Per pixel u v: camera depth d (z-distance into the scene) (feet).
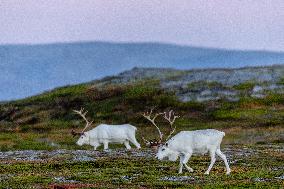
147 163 405.39
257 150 491.31
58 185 300.81
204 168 373.81
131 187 296.51
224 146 542.16
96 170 370.12
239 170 362.74
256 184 303.89
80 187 295.69
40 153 480.64
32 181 320.91
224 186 298.56
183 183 308.81
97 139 526.57
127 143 530.27
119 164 400.88
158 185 302.86
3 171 371.97
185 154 348.59
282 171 360.48
